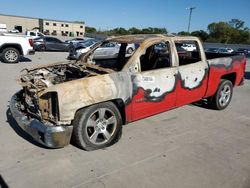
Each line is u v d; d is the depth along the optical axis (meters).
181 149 4.35
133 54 4.52
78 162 3.86
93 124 4.10
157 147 4.39
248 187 3.40
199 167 3.82
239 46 45.84
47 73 4.91
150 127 5.23
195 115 6.04
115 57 5.84
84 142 4.05
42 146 4.30
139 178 3.51
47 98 3.88
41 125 3.82
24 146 4.30
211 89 5.93
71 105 3.80
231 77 6.66
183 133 5.00
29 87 4.15
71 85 3.83
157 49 5.29
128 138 4.70
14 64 13.30
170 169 3.74
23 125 4.04
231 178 3.58
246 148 4.48
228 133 5.09
